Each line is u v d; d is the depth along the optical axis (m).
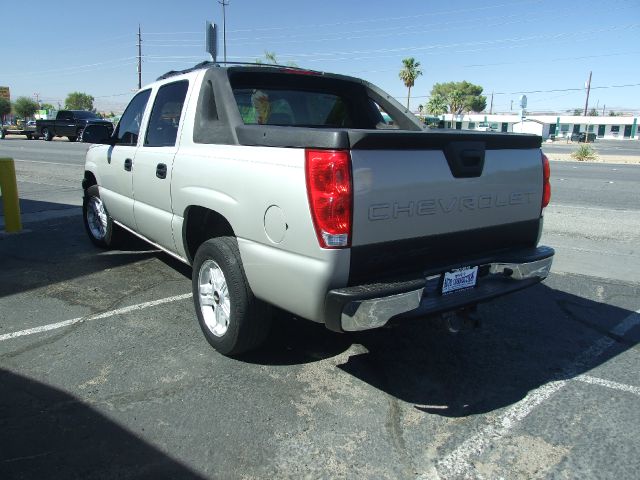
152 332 4.25
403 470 2.70
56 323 4.39
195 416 3.11
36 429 2.96
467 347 4.14
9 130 51.12
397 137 2.92
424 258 3.23
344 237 2.81
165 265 6.07
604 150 44.12
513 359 3.95
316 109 4.61
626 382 3.62
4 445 2.81
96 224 6.78
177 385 3.45
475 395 3.43
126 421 3.05
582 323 4.66
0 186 7.70
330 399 3.33
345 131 2.78
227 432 2.97
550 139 77.62
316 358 3.88
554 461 2.78
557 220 9.34
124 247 6.74
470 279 3.46
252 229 3.24
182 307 4.79
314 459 2.76
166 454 2.77
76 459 2.72
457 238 3.36
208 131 3.88
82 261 6.21
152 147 4.70
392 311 2.89
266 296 3.26
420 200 3.08
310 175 2.82
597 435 3.01
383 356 3.95
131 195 5.16
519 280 3.68
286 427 3.03
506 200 3.61
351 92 4.85
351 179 2.78
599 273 6.14
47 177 14.92
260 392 3.39
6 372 3.58
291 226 2.96
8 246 6.94
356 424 3.07
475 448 2.88
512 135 3.57
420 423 3.10
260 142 3.25
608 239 7.88
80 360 3.76
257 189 3.16
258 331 3.61
